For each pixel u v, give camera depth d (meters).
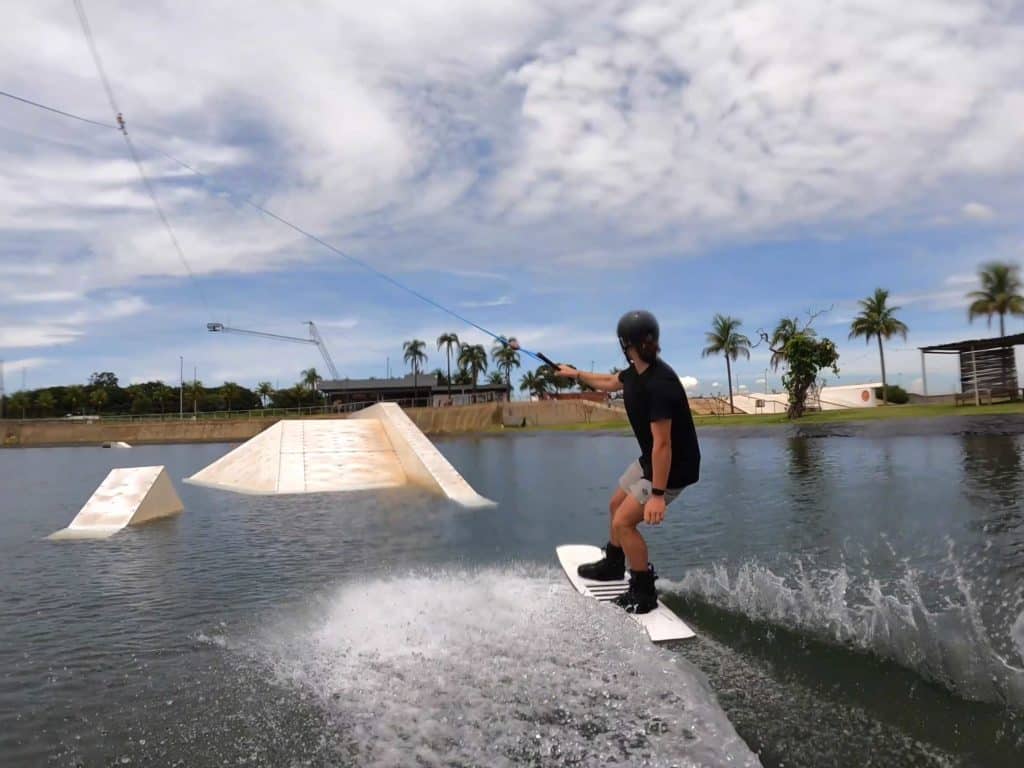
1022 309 44.91
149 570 6.64
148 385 135.62
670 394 3.88
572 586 4.45
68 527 9.84
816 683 2.92
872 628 3.68
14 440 76.69
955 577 4.98
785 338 39.84
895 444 20.41
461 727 2.53
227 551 7.50
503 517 9.64
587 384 4.88
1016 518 7.49
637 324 3.96
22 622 4.82
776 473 14.14
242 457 17.28
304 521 9.68
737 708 2.68
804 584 4.88
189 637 4.28
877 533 7.05
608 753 2.29
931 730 2.46
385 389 104.06
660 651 3.19
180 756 2.58
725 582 4.98
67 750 2.72
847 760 2.27
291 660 3.49
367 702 2.81
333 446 16.91
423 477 14.16
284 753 2.50
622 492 4.37
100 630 4.55
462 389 103.81
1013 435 20.88
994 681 2.88
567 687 2.79
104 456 43.28
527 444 37.31
